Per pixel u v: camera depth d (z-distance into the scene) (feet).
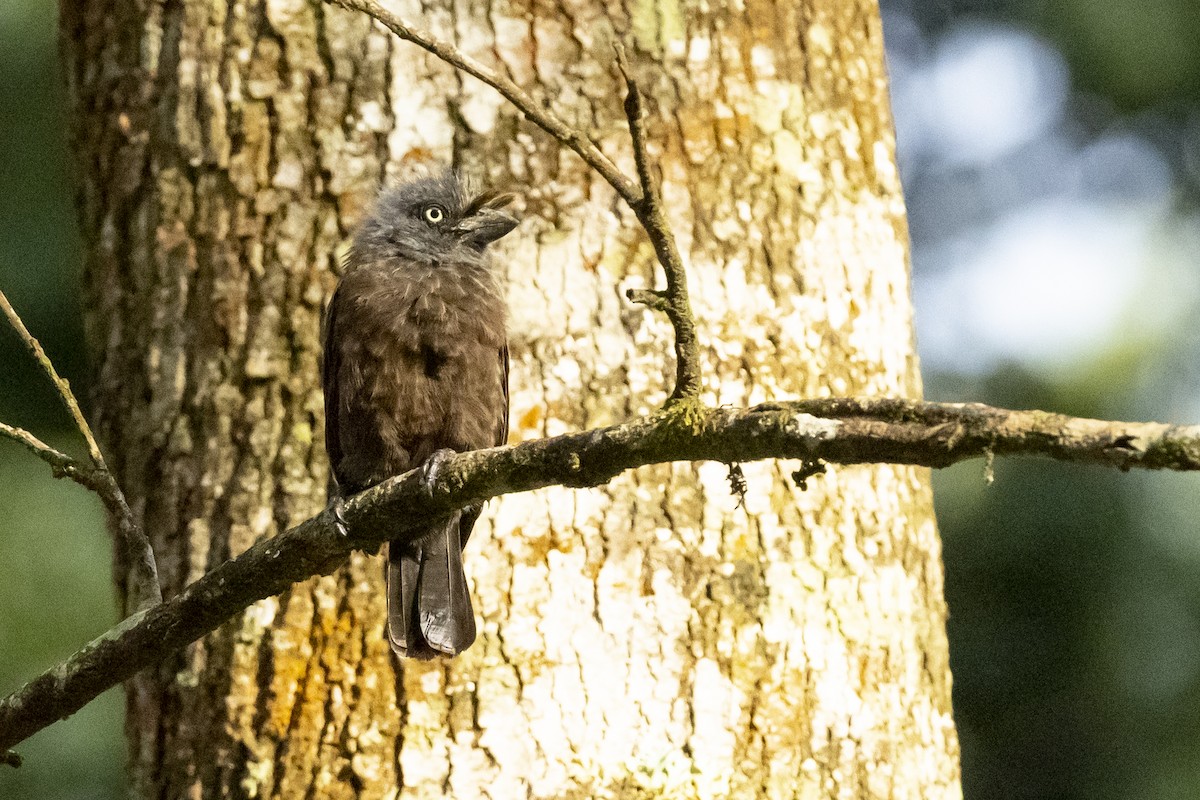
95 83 35.68
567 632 30.73
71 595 54.90
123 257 34.68
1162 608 53.16
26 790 57.47
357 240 33.04
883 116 35.94
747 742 30.81
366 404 33.96
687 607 31.01
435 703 30.50
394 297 33.45
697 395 23.04
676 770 30.22
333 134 32.99
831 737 31.45
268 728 30.96
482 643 30.63
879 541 33.04
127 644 27.96
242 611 28.27
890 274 34.99
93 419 35.22
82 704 28.71
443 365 33.81
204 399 33.01
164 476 33.24
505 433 33.09
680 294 22.95
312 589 31.30
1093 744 53.26
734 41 33.71
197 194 33.65
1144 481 53.47
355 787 30.42
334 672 30.96
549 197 32.50
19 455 54.60
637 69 32.99
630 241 32.37
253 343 32.86
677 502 31.37
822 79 34.58
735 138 33.35
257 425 32.65
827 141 34.35
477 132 32.63
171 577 32.65
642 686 30.63
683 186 32.78
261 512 32.37
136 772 32.68
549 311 32.19
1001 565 54.08
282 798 30.66
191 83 33.88
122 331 34.58
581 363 32.01
